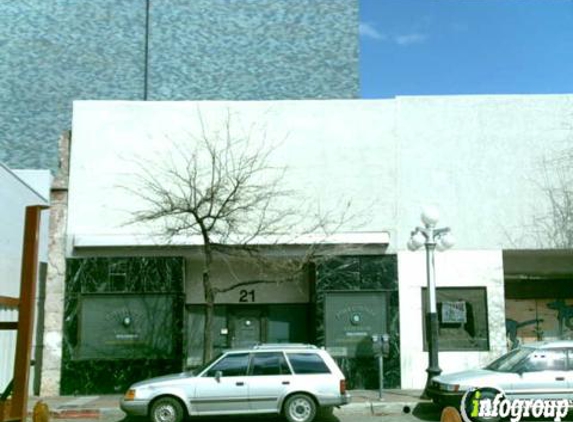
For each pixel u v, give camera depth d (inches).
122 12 1318.9
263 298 760.3
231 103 745.0
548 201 734.5
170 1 1328.7
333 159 738.8
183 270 720.3
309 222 726.5
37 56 1294.3
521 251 744.3
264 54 1312.7
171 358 701.3
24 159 1249.4
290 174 735.1
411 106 748.6
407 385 705.0
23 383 208.7
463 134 745.0
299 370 524.7
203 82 1294.3
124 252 718.5
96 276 710.5
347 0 1337.4
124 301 709.9
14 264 719.7
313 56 1311.5
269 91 1295.5
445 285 722.8
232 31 1320.1
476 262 727.1
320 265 721.0
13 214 716.0
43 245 840.9
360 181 736.3
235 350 532.4
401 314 717.3
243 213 713.6
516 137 744.3
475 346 718.5
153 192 725.3
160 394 514.9
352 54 1315.2
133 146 735.1
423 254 725.3
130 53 1301.7
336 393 518.3
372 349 707.4
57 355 700.7
